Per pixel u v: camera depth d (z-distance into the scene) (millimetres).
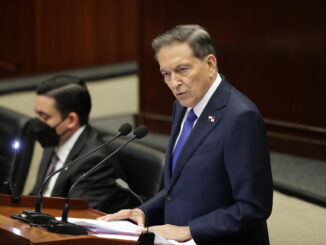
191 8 11562
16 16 16312
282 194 8906
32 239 5137
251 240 6383
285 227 8875
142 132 6332
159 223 7156
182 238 6188
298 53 10336
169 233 6219
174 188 6508
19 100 14852
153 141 11531
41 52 16281
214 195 6273
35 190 8727
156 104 12453
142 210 6980
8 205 6598
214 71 6316
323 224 8359
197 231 6152
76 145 8391
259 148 6082
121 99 15602
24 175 10094
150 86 12484
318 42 10086
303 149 10383
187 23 11648
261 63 10797
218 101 6305
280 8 10453
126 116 14727
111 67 15953
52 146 8609
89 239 5238
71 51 16344
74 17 16250
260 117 6152
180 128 6844
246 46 10945
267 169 6117
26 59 16359
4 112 10523
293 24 10328
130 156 8539
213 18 11281
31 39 16266
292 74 10445
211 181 6266
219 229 6082
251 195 6008
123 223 6273
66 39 16312
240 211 6012
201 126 6344
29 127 10125
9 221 5797
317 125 10250
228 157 6109
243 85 11070
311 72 10227
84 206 6949
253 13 10789
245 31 10922
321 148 10188
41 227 5648
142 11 12320
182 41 6098
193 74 6125
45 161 8734
